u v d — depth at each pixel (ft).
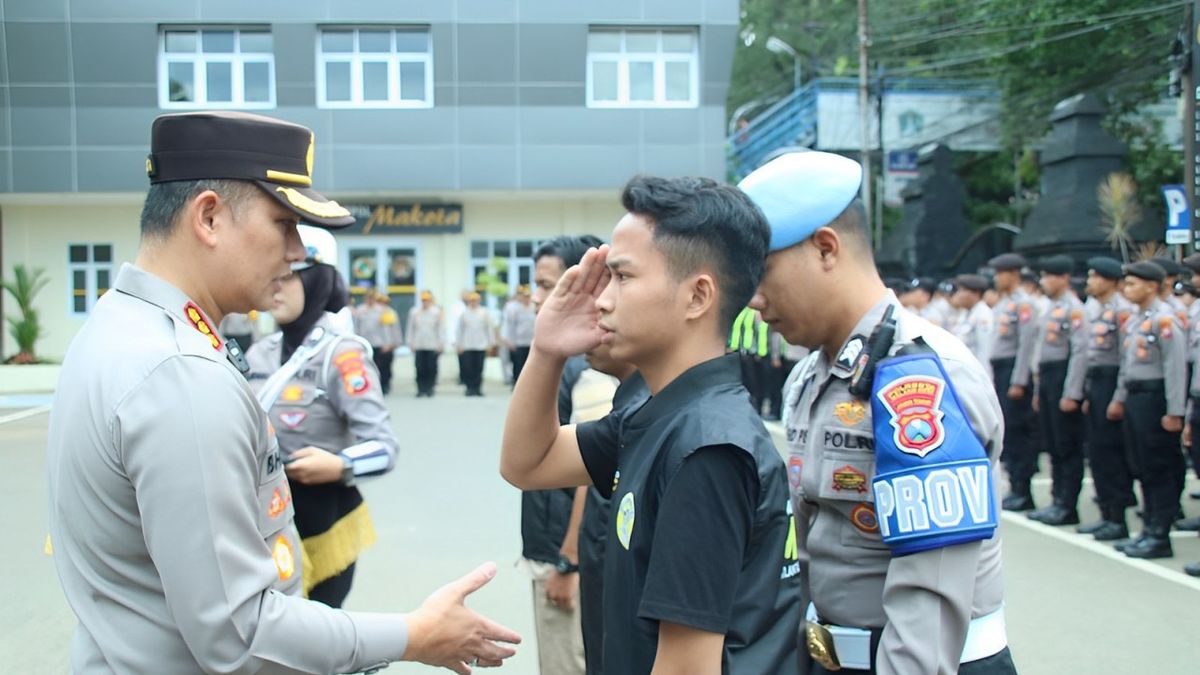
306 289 10.61
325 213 6.08
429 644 5.72
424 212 66.69
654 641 5.22
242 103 62.28
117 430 5.06
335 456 9.94
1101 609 17.03
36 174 61.11
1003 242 60.49
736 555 5.02
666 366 5.54
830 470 6.68
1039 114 64.85
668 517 5.01
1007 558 20.71
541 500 10.15
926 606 5.91
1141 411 20.88
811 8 94.84
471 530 22.47
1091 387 22.85
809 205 6.52
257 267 5.93
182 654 5.25
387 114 63.16
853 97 70.08
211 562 4.98
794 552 5.54
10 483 28.25
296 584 6.35
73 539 5.36
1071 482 24.31
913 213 64.23
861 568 6.61
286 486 6.31
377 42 63.00
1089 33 57.57
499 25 62.44
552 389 6.50
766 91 103.91
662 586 4.93
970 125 70.79
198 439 5.05
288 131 6.02
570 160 63.98
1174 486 20.84
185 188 5.74
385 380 56.85
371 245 67.10
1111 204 47.14
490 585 18.28
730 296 5.46
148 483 4.96
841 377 6.72
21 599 17.34
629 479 5.49
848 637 6.60
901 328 6.58
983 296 33.91
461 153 63.62
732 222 5.37
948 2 67.21
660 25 63.31
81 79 60.59
